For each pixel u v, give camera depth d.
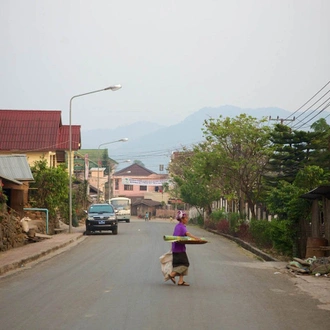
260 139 36.03
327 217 18.84
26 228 27.89
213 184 43.88
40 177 36.44
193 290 12.93
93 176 92.12
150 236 35.19
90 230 36.94
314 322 9.45
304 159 29.84
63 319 9.45
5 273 16.06
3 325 8.98
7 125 49.88
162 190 103.12
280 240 21.75
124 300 11.42
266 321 9.46
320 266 16.09
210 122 37.44
